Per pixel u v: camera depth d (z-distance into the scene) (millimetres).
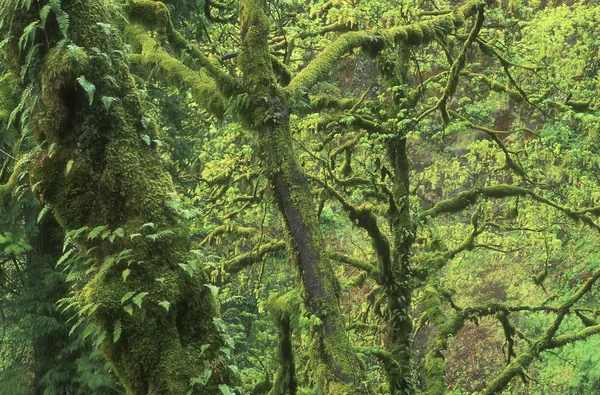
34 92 3664
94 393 9930
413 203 10617
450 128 8672
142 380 3477
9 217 9547
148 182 3643
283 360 6484
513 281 17172
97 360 10031
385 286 8344
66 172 3594
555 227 9797
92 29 3662
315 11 9133
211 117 9117
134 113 3729
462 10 8750
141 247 3535
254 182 9031
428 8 11609
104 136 3650
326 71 6039
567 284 15719
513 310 9781
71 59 3486
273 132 5461
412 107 9125
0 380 10609
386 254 8109
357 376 5262
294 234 5438
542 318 16219
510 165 9594
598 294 15133
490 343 17891
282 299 6172
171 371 3436
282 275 10445
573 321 15477
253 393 7520
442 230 11273
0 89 5141
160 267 3551
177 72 5820
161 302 3393
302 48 9867
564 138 9047
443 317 9172
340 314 5434
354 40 6656
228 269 8734
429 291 9344
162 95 11336
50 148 3664
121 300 3439
